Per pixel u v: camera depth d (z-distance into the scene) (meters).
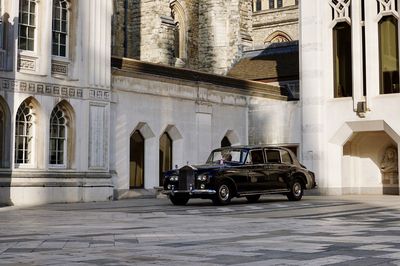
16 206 22.86
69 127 26.17
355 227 13.27
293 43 43.97
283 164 24.44
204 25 49.06
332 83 32.12
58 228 13.20
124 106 28.03
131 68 29.23
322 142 32.03
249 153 23.14
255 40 65.81
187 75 32.09
